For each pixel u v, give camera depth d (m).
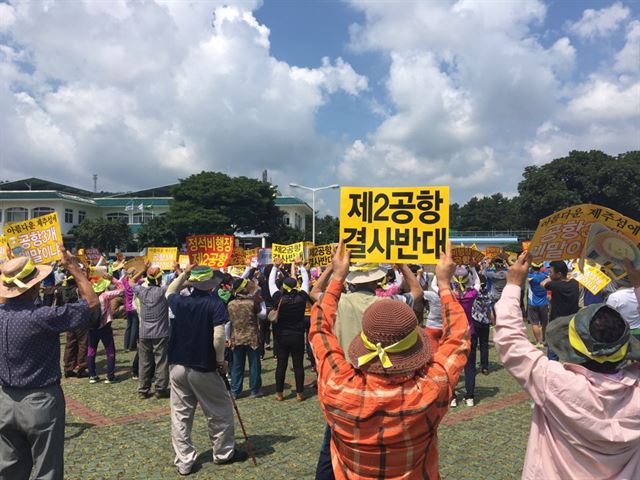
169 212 56.91
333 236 73.19
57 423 3.48
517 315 2.28
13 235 4.46
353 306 3.21
